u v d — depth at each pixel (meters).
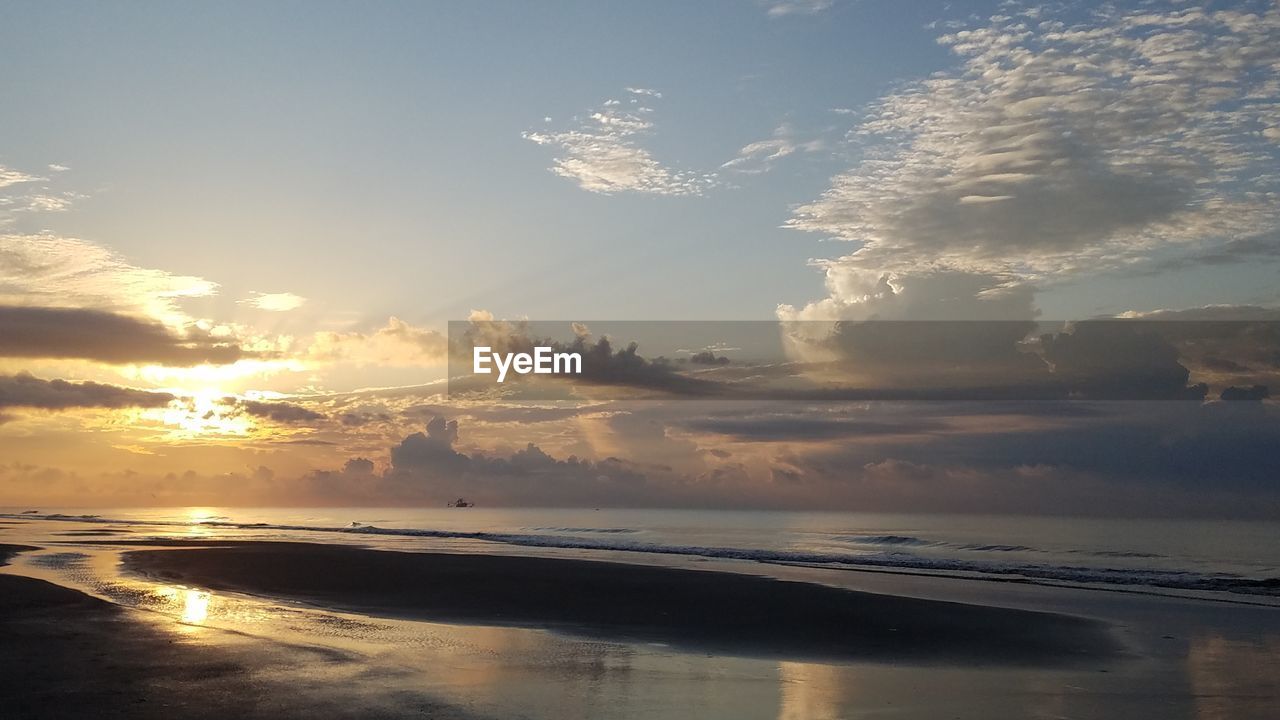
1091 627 16.53
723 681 11.58
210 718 9.19
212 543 40.25
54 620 15.94
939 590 22.97
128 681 10.90
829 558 35.47
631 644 14.45
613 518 114.88
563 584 23.05
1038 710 10.20
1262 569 32.88
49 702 9.84
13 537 46.00
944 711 10.09
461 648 13.81
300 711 9.49
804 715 9.82
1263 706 10.47
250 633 14.86
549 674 11.85
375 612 18.00
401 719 9.22
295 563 28.56
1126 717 9.93
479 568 27.22
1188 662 13.21
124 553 32.56
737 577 24.89
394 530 63.09
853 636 15.39
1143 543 50.94
